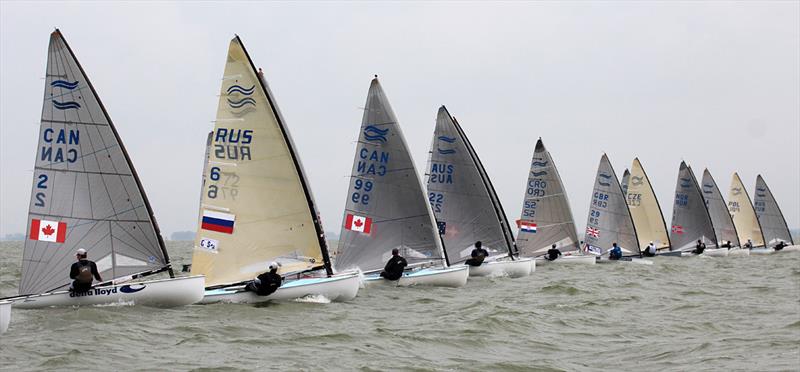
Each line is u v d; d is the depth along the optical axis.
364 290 67.19
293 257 58.12
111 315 48.91
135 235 53.72
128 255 53.62
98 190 53.06
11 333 43.31
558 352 42.97
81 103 52.72
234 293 55.88
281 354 39.62
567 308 59.75
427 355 40.75
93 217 53.03
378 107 71.19
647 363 40.12
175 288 52.56
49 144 52.66
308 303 56.75
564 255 106.06
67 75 52.53
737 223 167.62
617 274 94.56
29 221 52.66
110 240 53.34
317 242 58.56
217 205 57.75
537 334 48.03
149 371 35.53
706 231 145.00
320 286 58.22
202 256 57.66
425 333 46.56
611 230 117.12
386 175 71.38
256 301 56.28
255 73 57.22
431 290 69.62
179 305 53.12
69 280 52.91
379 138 71.31
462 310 56.75
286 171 57.66
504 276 86.44
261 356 39.00
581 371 38.12
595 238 117.69
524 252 106.00
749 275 98.44
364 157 71.56
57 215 52.72
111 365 36.56
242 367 36.56
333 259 78.88
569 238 106.12
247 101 57.31
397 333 46.03
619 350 43.50
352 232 71.50
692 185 144.88
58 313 49.16
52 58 52.31
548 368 38.50
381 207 71.56
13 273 96.38
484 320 50.88
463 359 40.16
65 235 52.72
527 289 72.88
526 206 106.12
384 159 71.31
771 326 51.31
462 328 48.50
